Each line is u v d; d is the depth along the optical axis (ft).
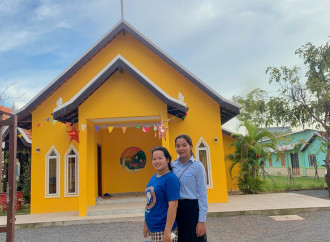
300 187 45.75
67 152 34.65
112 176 40.70
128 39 37.70
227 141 46.11
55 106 35.76
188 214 11.28
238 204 31.42
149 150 41.42
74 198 33.99
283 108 42.55
